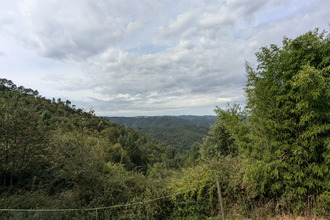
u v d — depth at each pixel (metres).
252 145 5.41
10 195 5.05
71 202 4.81
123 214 4.70
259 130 5.35
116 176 6.23
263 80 5.36
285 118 4.95
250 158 5.45
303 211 4.48
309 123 4.39
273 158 4.84
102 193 5.34
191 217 4.97
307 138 4.52
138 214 4.63
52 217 4.04
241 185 5.36
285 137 4.81
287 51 4.83
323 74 4.19
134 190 5.66
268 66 5.17
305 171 4.45
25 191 5.46
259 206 5.03
